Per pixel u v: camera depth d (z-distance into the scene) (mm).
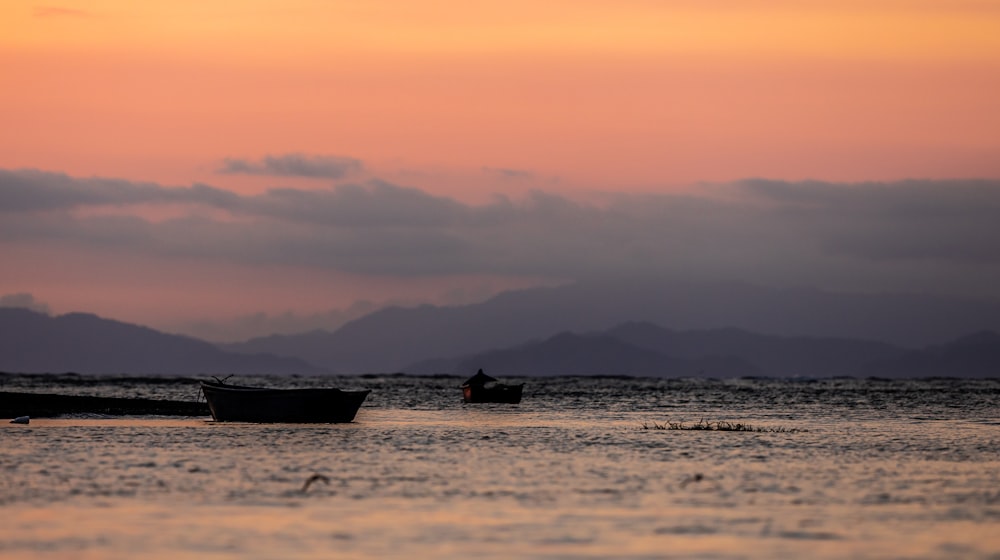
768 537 118125
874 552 112188
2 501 135875
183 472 162000
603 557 108750
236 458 179750
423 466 172875
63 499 137625
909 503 139250
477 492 146000
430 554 109688
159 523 123062
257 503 136000
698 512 131750
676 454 194375
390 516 128125
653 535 118500
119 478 155375
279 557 108188
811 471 169750
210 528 120625
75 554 109000
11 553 109250
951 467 176875
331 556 108688
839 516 130125
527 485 152500
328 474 161875
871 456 193375
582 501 139125
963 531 122125
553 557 108750
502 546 113062
